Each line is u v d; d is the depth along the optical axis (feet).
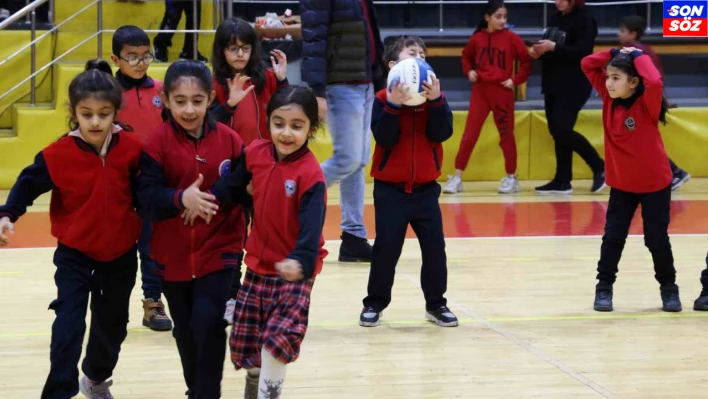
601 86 21.27
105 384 14.65
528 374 16.67
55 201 13.89
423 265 20.10
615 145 20.97
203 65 13.52
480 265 26.43
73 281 13.66
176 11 40.60
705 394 15.61
